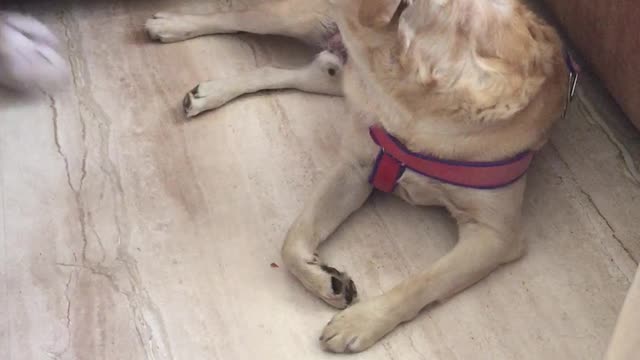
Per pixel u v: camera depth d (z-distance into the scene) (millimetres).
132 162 1190
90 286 1062
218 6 1407
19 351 1009
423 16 920
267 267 1077
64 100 1264
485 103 956
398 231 1112
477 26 930
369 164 1095
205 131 1228
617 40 1145
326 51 1233
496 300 1040
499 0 955
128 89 1281
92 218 1130
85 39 1348
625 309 746
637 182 1160
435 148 1011
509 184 1031
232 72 1309
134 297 1051
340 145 1156
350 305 1027
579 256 1081
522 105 979
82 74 1299
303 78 1258
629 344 746
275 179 1170
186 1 1414
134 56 1325
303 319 1028
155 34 1331
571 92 1080
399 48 936
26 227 1120
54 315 1038
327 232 1080
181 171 1180
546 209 1133
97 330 1024
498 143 1004
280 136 1220
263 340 1013
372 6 900
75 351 1008
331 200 1084
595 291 1048
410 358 993
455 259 1016
